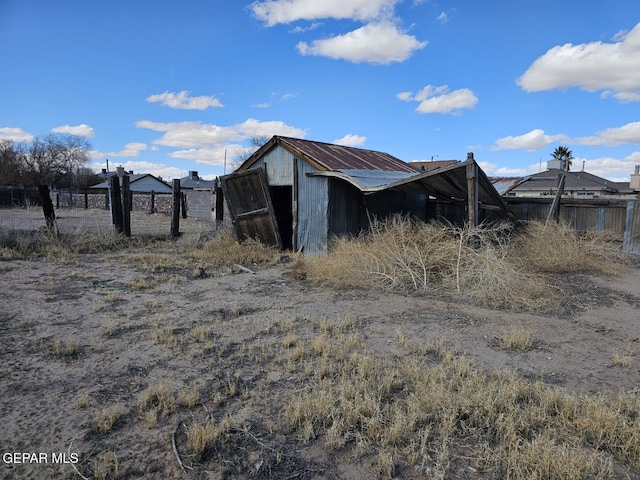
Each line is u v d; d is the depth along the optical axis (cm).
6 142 4916
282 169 1170
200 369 402
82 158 5550
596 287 760
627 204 1061
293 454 276
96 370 398
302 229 1129
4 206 3119
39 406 330
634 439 279
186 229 1606
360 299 674
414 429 302
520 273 704
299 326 534
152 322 545
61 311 587
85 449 277
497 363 418
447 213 1420
